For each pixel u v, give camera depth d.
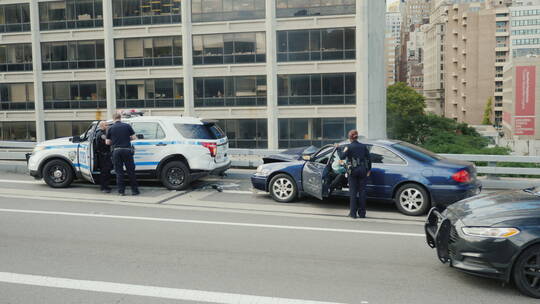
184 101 45.84
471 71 182.00
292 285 5.46
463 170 9.30
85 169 11.66
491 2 184.62
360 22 41.97
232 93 45.06
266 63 44.06
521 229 5.14
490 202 5.89
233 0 44.25
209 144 11.88
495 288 5.42
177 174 11.96
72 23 47.59
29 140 49.81
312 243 7.22
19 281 5.56
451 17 184.88
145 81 46.66
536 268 5.12
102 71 47.41
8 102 49.94
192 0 44.94
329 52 42.91
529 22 173.00
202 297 5.10
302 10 43.06
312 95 43.59
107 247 6.93
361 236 7.68
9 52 49.31
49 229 7.95
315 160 10.09
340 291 5.29
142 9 46.03
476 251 5.26
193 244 7.12
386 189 9.66
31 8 47.97
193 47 45.38
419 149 10.15
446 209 6.25
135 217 8.91
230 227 8.20
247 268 6.04
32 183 12.79
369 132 42.91
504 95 171.62
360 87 42.50
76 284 5.47
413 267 6.13
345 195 10.20
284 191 10.67
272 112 44.06
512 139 149.50
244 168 16.73
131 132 11.13
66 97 48.50
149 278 5.67
